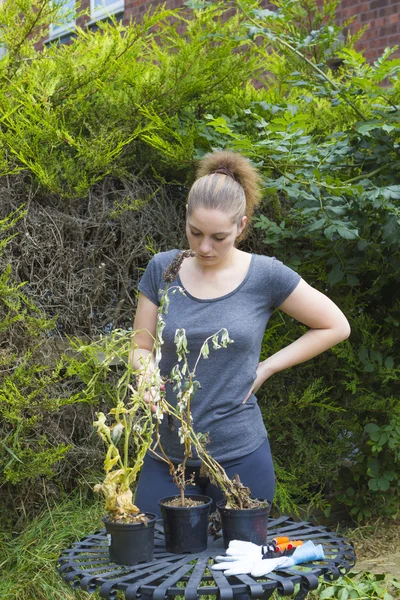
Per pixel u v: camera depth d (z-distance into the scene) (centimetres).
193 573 154
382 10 585
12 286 266
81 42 303
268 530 185
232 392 201
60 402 270
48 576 258
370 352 342
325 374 351
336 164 312
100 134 282
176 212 323
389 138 310
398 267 314
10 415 259
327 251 330
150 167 315
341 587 278
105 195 297
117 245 308
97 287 293
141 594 150
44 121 267
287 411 340
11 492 281
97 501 295
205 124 307
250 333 200
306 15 392
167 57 312
